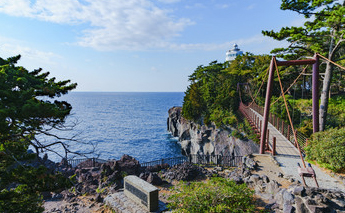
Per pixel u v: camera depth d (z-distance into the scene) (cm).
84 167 2050
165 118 14788
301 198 755
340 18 1894
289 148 1995
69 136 8269
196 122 5762
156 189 1105
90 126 11000
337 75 3991
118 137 8381
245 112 4147
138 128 10562
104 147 6812
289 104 3428
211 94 5706
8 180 826
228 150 4156
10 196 791
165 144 7319
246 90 5744
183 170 1612
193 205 883
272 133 2602
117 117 15075
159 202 1177
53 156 5606
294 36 2234
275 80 4012
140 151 6450
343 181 1208
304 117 3200
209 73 6788
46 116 790
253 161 1638
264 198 1062
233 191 959
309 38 2384
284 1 2180
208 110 5481
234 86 5762
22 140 916
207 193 941
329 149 1413
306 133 2445
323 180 1260
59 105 927
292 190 974
